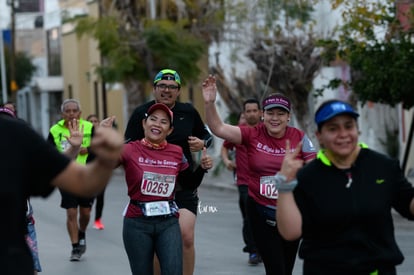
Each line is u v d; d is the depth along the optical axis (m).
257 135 16.61
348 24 37.81
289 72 46.69
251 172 16.48
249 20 49.97
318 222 10.70
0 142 8.80
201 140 17.62
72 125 14.11
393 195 10.93
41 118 125.31
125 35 61.75
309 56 46.25
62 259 24.55
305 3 46.06
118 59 60.75
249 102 24.67
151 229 15.87
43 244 27.48
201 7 59.94
